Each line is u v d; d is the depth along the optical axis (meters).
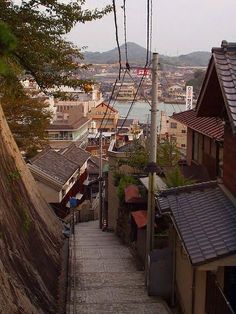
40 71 15.55
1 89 16.97
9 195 10.99
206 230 8.45
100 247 19.11
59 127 53.38
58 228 18.30
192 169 18.27
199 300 9.09
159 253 12.25
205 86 9.69
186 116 21.00
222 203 9.58
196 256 7.60
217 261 7.49
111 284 13.23
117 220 23.56
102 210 28.14
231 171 9.69
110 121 61.16
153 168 12.95
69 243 17.89
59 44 15.59
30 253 10.60
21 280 8.82
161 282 12.20
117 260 16.39
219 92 9.73
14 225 10.23
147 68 12.70
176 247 11.81
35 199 15.23
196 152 19.31
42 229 13.84
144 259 15.23
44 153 31.31
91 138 59.88
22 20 13.73
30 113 26.69
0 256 8.15
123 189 20.53
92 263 15.84
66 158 33.22
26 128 26.89
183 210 9.85
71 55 16.72
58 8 14.14
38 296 9.41
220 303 7.63
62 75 16.20
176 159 19.20
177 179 14.60
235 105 7.88
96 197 41.19
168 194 11.12
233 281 8.48
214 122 16.94
